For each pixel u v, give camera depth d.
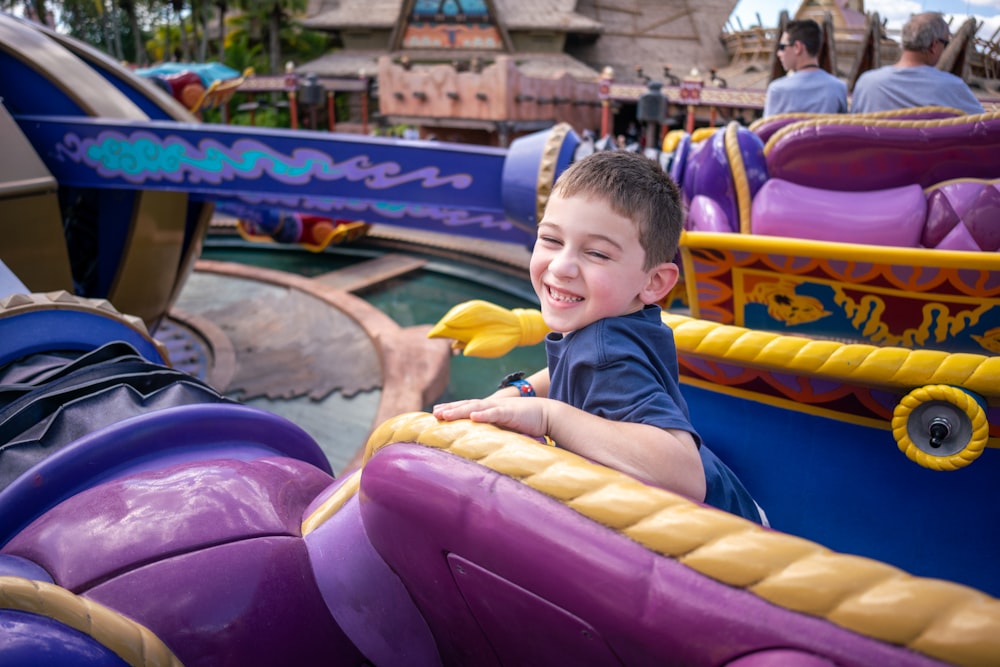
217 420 1.38
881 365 1.82
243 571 1.02
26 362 1.80
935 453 1.79
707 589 0.67
